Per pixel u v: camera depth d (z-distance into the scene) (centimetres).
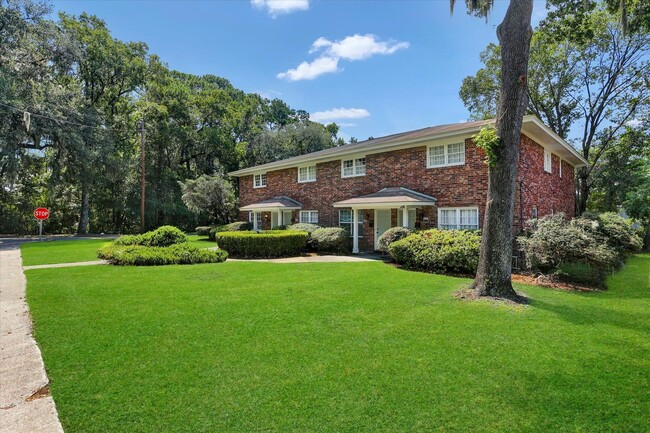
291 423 282
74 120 2444
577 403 317
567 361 404
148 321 539
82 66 2819
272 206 1928
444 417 292
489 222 705
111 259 1177
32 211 3142
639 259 1459
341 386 341
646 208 1933
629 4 1093
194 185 2773
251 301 661
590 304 664
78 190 3169
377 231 1567
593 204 2798
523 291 769
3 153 2136
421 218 1373
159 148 3372
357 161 1659
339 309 607
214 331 495
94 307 619
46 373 369
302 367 382
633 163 2238
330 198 1794
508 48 694
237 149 3903
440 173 1323
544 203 1488
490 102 2609
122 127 3184
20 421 285
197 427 276
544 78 2355
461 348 438
